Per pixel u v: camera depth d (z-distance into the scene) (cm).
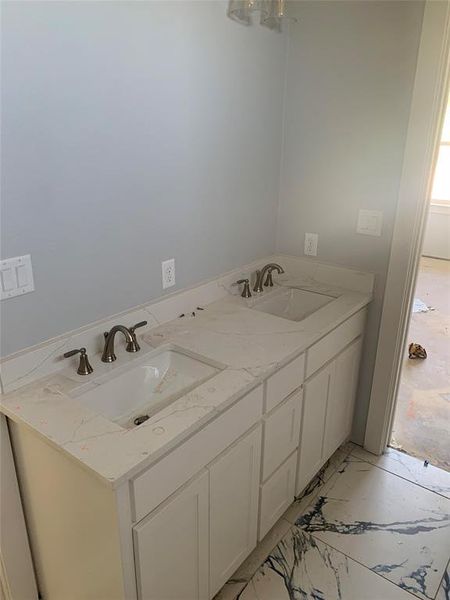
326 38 204
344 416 235
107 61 139
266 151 221
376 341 229
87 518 123
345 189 217
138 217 164
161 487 121
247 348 168
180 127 171
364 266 222
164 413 129
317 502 213
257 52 198
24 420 125
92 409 143
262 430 164
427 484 224
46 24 121
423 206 200
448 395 304
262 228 233
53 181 133
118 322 167
